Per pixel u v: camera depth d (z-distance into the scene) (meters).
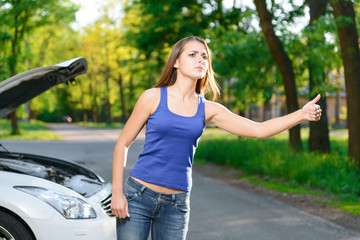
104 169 11.89
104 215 3.68
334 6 9.99
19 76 3.84
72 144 22.55
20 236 3.44
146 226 2.40
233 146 14.76
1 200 3.42
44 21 21.75
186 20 22.66
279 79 14.78
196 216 6.63
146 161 2.37
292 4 13.39
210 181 10.55
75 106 81.69
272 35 12.98
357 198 8.12
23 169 4.28
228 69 14.82
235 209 7.22
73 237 3.45
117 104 77.69
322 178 9.73
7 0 18.23
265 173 11.19
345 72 10.40
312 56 12.99
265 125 2.41
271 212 7.02
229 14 21.03
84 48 53.78
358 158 10.28
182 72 2.38
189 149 2.38
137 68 34.53
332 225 6.20
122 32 35.09
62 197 3.57
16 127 29.47
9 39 18.64
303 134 32.03
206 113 2.43
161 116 2.34
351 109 10.41
